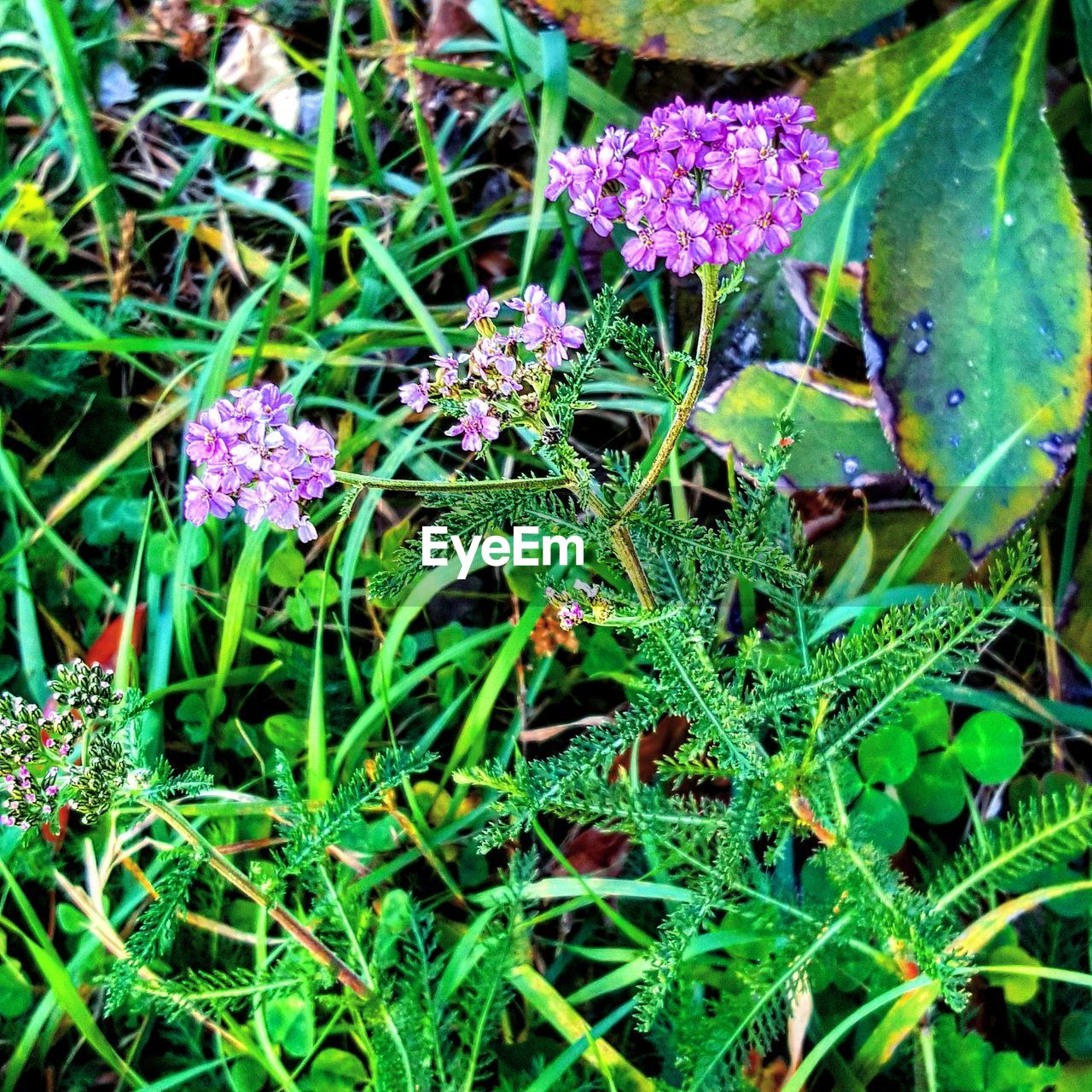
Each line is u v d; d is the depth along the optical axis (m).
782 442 0.29
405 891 0.36
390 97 0.45
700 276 0.25
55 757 0.28
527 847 0.37
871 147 0.38
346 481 0.26
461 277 0.43
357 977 0.31
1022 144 0.35
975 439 0.35
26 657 0.38
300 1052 0.33
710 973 0.33
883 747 0.34
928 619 0.29
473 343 0.41
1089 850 0.35
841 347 0.40
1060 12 0.41
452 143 0.44
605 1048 0.33
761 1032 0.29
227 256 0.43
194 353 0.42
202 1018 0.31
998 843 0.30
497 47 0.42
